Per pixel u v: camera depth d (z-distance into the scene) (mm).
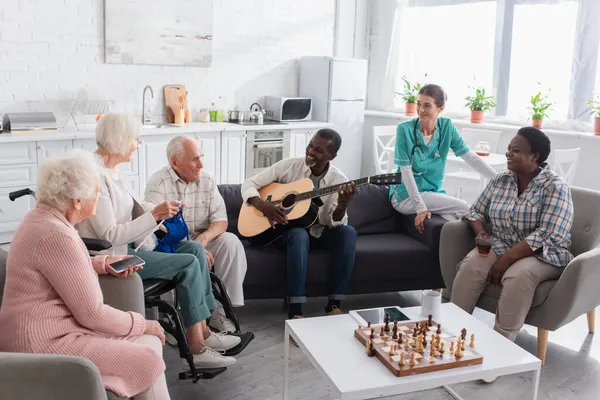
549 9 5484
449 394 2504
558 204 2770
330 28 6461
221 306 2930
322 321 2260
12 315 1722
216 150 5242
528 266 2699
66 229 1758
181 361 2674
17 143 4199
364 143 6754
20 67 4602
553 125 5562
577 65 5336
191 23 5402
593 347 2988
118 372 1745
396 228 3570
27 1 4551
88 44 4906
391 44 6617
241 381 2531
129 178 4754
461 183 5668
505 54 5801
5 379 1431
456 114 6258
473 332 2201
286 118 5848
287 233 3029
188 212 2893
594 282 2682
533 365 1983
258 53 5949
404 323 2227
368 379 1829
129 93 5195
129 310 2086
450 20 6168
